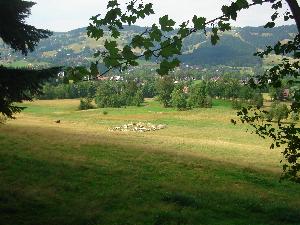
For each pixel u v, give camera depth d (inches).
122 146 1513.3
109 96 5905.5
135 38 143.6
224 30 148.2
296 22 145.6
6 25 609.0
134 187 952.3
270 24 204.2
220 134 3002.0
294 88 259.1
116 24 152.0
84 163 1162.0
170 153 1457.9
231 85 6018.7
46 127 2091.5
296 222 770.2
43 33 657.6
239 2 143.7
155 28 143.2
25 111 4891.7
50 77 612.4
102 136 1867.6
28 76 587.5
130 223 681.6
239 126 3570.4
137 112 4790.8
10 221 634.8
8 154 1129.4
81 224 658.2
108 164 1188.5
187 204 844.0
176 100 5123.0
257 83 262.8
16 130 1641.2
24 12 639.8
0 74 578.9
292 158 260.7
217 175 1210.0
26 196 780.6
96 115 4456.2
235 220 756.0
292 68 246.1
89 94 6318.9
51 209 725.9
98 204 789.9
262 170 1327.5
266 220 773.9
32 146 1320.1
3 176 917.2
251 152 1851.6
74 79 146.5
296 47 227.6
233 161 1481.3
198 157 1444.4
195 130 3238.2
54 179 948.6
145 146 1625.2
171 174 1163.3
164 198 869.8
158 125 3486.7
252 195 1002.1
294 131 259.9
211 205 849.5
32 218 665.0
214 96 6304.1
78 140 1535.4
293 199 1008.9
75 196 840.3
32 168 1020.5
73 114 4626.0
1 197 743.1
